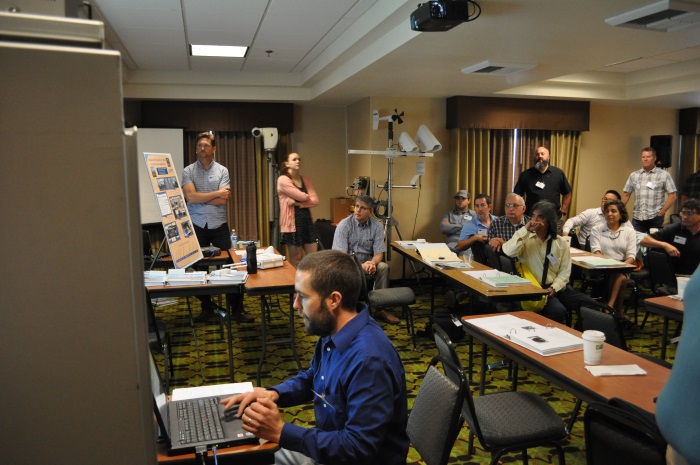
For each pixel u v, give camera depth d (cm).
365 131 666
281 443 138
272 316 520
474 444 274
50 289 64
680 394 95
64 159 63
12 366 65
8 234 63
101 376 67
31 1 74
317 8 382
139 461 70
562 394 334
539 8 303
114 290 66
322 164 751
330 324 151
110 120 64
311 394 172
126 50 513
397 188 665
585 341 208
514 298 325
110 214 65
